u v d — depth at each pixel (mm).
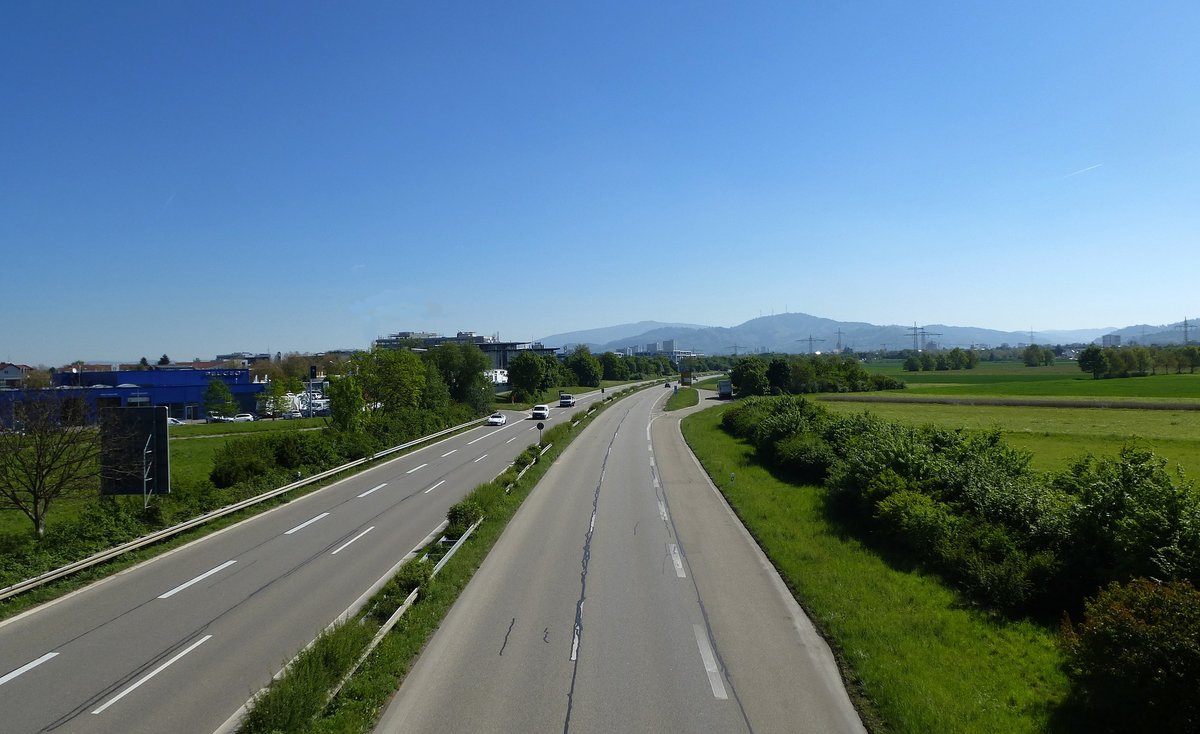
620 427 62031
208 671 11391
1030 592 14055
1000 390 104625
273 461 31203
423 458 41562
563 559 18219
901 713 9680
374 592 15586
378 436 44219
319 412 89375
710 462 37469
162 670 11438
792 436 35406
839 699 10336
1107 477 15477
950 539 17062
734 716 9711
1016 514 17344
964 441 25953
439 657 11703
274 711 8539
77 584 16297
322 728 8938
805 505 25469
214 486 27922
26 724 9594
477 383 81812
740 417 53469
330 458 34812
